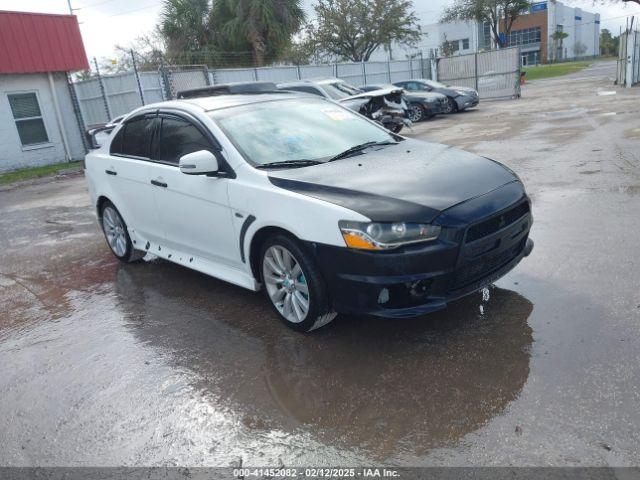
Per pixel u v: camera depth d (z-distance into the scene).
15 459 2.91
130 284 5.43
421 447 2.64
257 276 4.20
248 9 25.91
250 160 4.12
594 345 3.31
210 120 4.48
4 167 16.16
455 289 3.44
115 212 5.89
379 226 3.27
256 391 3.28
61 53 16.70
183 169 4.11
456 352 3.43
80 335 4.37
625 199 6.24
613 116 13.27
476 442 2.62
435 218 3.29
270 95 5.21
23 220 9.20
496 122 15.79
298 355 3.64
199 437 2.91
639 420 2.63
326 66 24.52
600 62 68.31
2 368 3.96
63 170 15.25
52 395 3.51
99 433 3.05
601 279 4.21
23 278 6.02
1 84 15.88
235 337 4.00
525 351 3.35
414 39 39.62
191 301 4.79
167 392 3.38
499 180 3.83
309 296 3.67
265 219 3.80
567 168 8.19
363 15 37.06
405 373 3.27
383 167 3.95
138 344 4.08
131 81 16.88
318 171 3.92
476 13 54.00
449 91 20.36
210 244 4.56
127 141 5.51
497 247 3.56
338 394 3.15
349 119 5.05
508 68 25.47
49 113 17.03
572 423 2.66
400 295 3.38
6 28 15.54
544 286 4.21
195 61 26.16
